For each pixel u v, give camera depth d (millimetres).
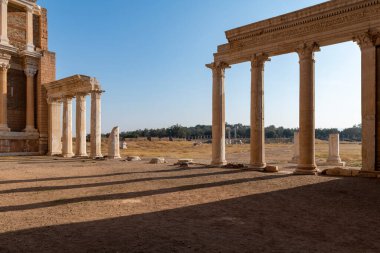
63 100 38000
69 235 7289
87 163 28141
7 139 38094
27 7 41562
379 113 17219
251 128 22422
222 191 13438
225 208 10211
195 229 7797
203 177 17969
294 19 19969
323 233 7477
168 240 6918
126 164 27109
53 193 13102
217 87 24953
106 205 10758
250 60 23266
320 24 19000
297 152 29688
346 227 7980
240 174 19344
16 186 14945
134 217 9047
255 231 7637
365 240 6949
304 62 19672
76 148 36438
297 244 6684
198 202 11188
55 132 40812
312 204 10734
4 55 38500
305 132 19516
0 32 38500
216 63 24859
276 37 21156
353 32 17750
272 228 7898
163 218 8922
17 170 21969
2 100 38156
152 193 13016
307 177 17656
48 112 41312
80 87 35312
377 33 17016
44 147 41219
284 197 12008
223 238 7078
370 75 17203
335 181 15953
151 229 7777
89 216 9195
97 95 34312
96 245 6594
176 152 56875
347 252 6223
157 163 28109
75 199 11812
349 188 13781
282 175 18734
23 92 41812
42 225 8188
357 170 17812
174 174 19453
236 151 60188
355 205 10539
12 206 10625
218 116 24875
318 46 19531
